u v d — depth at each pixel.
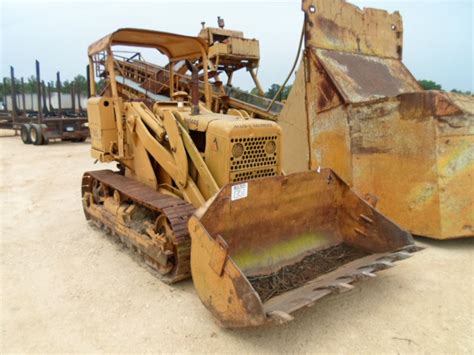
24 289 4.19
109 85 6.28
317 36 6.75
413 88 7.57
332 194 4.40
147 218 4.99
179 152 4.33
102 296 4.04
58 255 5.09
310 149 6.88
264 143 4.13
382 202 5.84
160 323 3.54
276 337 3.31
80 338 3.34
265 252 3.86
